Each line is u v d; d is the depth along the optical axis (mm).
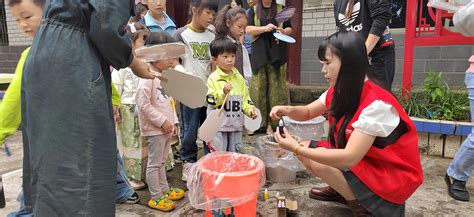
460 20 2068
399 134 1795
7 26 6492
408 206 2295
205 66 2906
